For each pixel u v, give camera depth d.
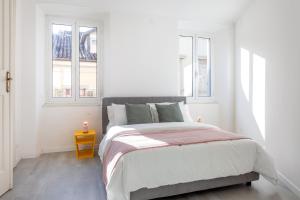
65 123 3.86
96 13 3.90
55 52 4.02
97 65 4.21
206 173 2.18
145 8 3.85
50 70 3.99
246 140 2.44
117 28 3.88
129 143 2.24
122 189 1.92
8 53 2.35
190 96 4.87
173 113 3.59
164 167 2.04
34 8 3.44
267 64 3.21
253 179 2.47
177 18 4.18
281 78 2.82
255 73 3.62
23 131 3.44
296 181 2.45
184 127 3.07
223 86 4.64
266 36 3.24
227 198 2.24
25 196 2.22
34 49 3.45
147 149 2.07
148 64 4.07
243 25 4.06
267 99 3.21
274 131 2.99
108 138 2.72
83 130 3.62
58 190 2.36
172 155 2.09
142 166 1.98
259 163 2.39
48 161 3.32
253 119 3.70
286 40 2.70
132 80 3.99
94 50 4.21
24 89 3.43
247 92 3.93
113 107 3.60
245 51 3.99
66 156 3.57
